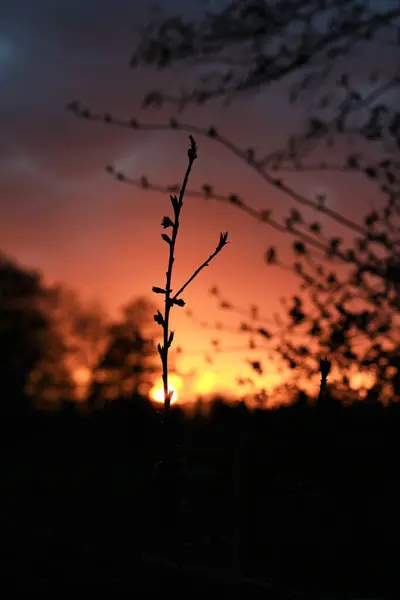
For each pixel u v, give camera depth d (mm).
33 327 38938
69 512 7543
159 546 3518
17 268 42125
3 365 37312
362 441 4988
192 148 2055
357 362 5613
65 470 11070
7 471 11984
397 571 4336
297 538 3094
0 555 5305
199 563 3279
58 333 37406
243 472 2174
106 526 6531
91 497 8281
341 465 4777
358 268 5973
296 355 5723
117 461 10234
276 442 3693
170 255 1995
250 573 3096
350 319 5695
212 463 3986
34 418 24016
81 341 34000
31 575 4457
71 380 34125
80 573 4410
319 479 3676
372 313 5875
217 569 3186
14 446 17156
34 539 6043
